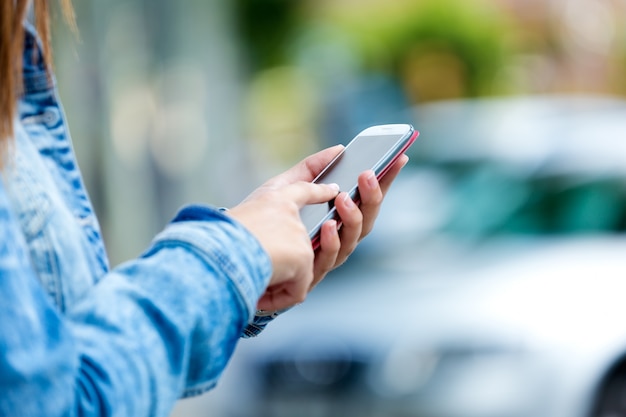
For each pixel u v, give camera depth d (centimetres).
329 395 555
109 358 130
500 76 2573
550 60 2752
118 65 1091
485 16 2570
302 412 561
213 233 143
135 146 1159
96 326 133
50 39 163
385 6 2488
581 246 604
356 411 546
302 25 2298
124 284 136
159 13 1244
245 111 2111
